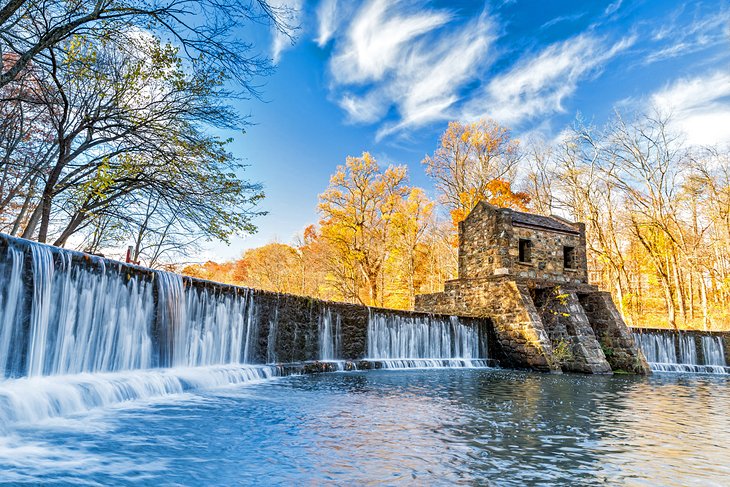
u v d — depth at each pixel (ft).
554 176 123.95
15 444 16.11
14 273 23.79
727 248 124.06
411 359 58.80
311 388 35.42
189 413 23.29
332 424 22.47
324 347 53.01
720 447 20.44
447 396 33.91
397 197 139.85
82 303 28.14
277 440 18.98
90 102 40.37
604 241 123.54
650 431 23.80
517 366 65.92
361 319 57.57
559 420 25.99
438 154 134.41
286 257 141.69
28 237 36.99
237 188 41.42
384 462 16.35
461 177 131.85
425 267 158.71
